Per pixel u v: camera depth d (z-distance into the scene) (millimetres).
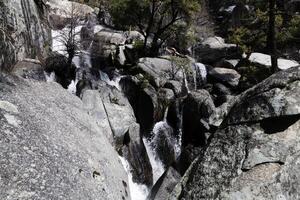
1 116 5965
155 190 10055
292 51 23953
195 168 5734
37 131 6230
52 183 5180
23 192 4719
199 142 14141
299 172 4793
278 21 21438
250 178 4871
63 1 26500
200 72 20922
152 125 15016
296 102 5125
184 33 23953
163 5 21469
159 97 16062
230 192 4879
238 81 20500
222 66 23562
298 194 4680
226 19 31359
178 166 13289
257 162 4969
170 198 5668
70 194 5219
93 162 6754
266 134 5215
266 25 22203
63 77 16703
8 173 4879
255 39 21797
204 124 14039
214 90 19906
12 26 12531
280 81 5480
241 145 5305
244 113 5609
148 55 21656
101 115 11234
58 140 6484
